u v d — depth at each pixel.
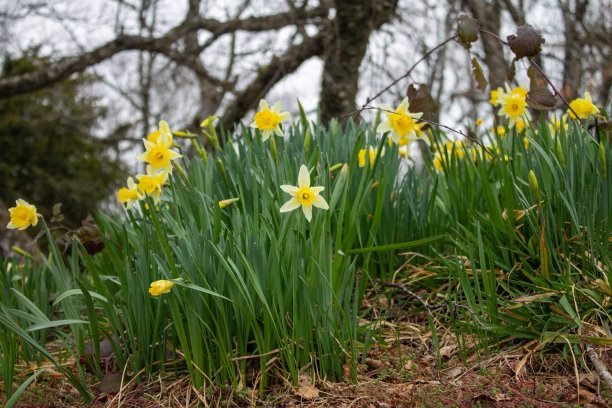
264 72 4.78
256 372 1.36
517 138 1.62
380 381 1.34
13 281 1.73
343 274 1.39
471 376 1.34
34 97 11.88
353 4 3.54
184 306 1.33
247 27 5.06
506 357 1.37
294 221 1.39
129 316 1.37
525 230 1.54
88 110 12.31
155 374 1.39
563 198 1.41
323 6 4.59
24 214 1.54
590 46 5.72
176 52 5.35
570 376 1.32
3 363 1.38
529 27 1.59
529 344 1.38
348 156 1.68
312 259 1.30
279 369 1.36
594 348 1.33
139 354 1.37
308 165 1.48
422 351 1.45
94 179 12.25
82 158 12.26
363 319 1.57
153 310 1.39
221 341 1.30
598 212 1.44
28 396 1.40
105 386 1.36
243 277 1.33
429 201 1.72
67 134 12.12
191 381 1.34
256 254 1.32
